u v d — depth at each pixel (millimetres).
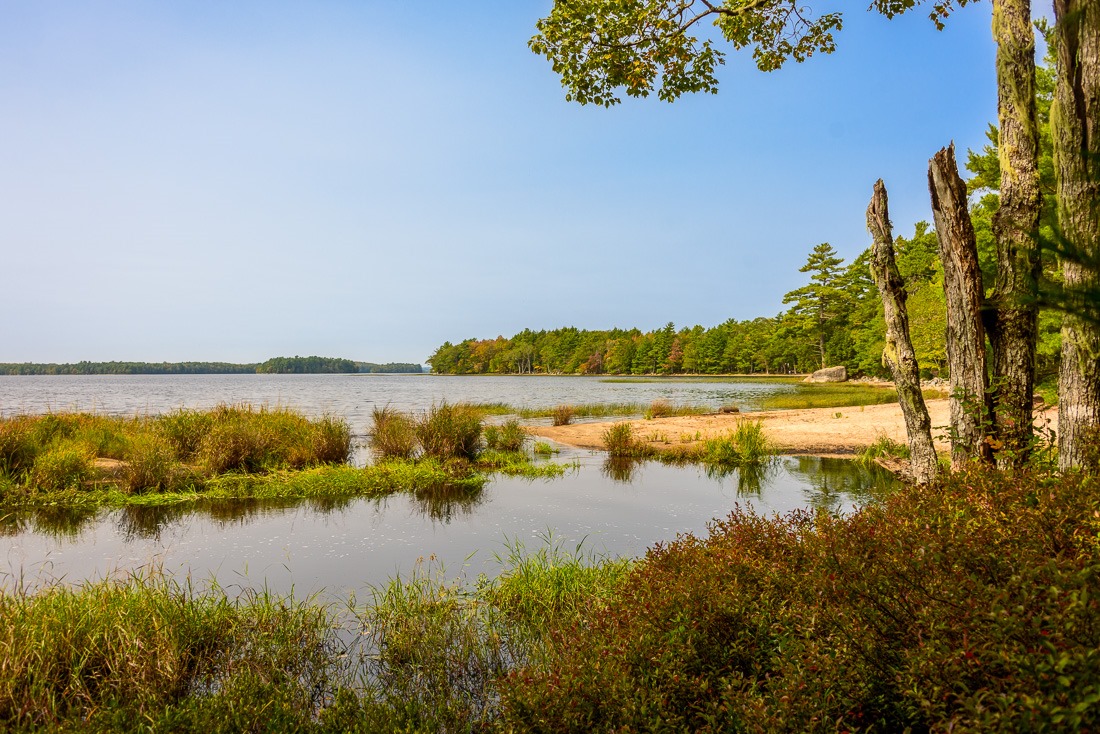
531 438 18156
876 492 10312
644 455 15000
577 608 5027
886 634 2613
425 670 4480
